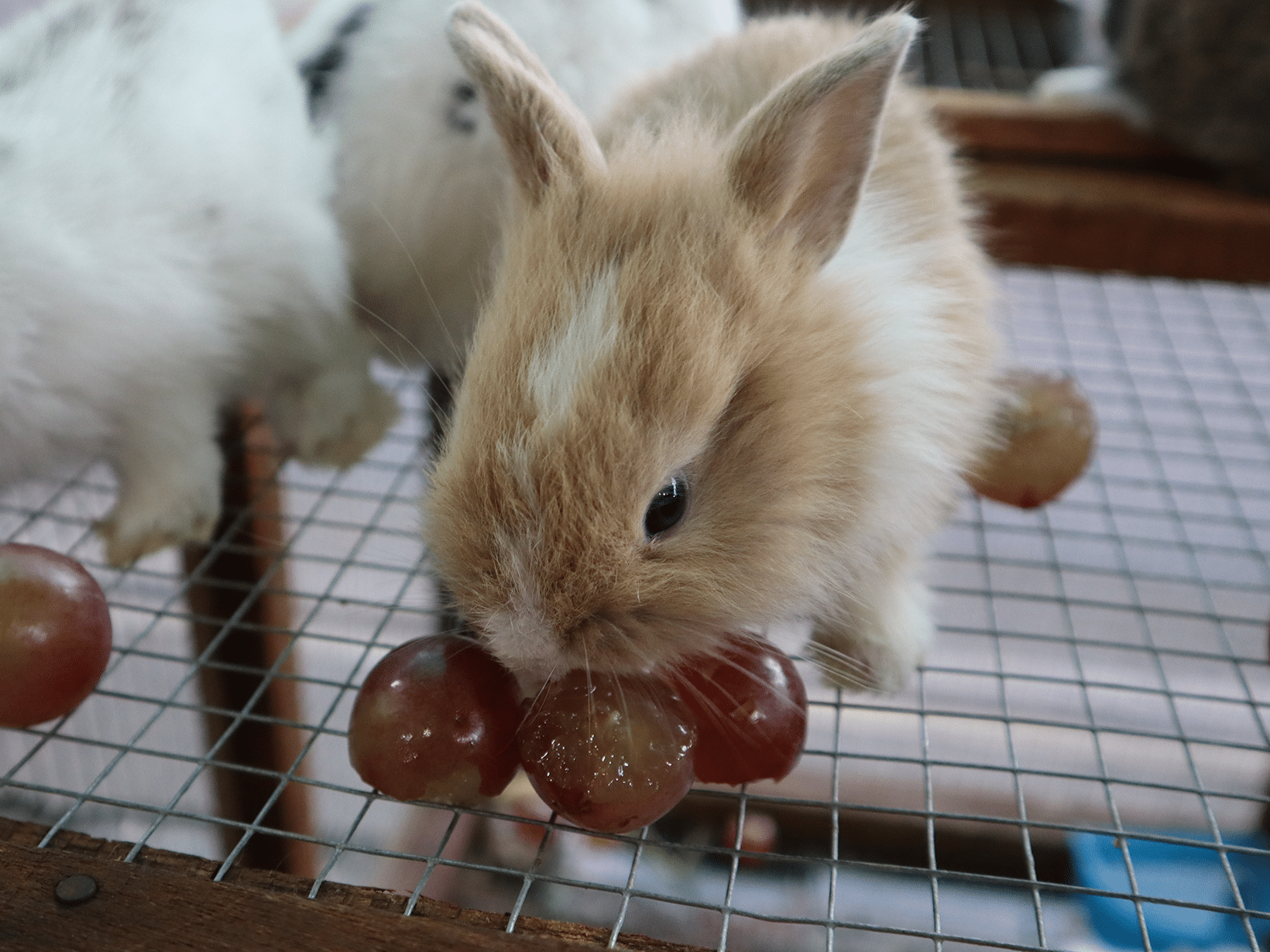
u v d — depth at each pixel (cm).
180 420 21
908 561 19
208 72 21
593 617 14
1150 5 33
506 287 15
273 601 25
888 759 16
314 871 27
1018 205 32
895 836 33
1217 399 37
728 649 16
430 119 24
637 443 14
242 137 21
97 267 18
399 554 21
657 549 14
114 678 28
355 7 25
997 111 34
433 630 23
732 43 22
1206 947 29
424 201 24
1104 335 38
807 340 15
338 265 23
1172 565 35
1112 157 34
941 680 34
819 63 15
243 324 21
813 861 14
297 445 24
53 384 19
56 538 26
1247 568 35
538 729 14
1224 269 31
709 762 16
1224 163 32
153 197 19
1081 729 16
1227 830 32
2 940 12
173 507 21
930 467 17
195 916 13
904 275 18
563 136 16
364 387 24
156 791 30
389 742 14
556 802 14
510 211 17
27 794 28
